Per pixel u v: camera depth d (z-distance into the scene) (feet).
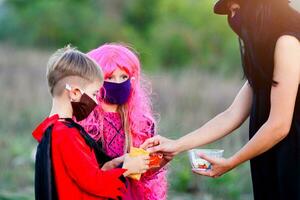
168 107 43.60
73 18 110.11
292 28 13.44
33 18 110.11
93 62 14.55
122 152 15.90
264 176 14.12
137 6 116.98
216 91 49.52
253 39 13.64
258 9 13.53
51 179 13.82
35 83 56.08
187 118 40.86
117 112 16.08
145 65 95.30
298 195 13.61
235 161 14.11
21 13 112.47
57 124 14.07
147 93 16.87
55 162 13.84
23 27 110.42
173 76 57.26
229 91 50.39
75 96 14.28
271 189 14.08
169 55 100.99
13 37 110.63
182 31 100.94
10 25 111.75
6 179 32.17
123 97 15.89
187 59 100.17
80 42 109.09
